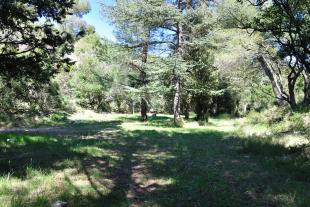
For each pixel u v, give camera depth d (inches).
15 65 446.0
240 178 354.3
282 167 401.1
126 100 2006.6
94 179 343.9
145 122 1289.4
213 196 291.6
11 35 480.1
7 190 287.4
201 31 1185.4
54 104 1396.4
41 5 446.6
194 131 935.7
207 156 499.2
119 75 1395.2
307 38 501.7
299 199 279.7
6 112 1098.1
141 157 486.0
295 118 756.6
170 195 296.5
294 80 837.2
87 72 1723.7
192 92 1312.7
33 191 290.2
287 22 526.6
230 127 1093.8
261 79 1398.9
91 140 673.6
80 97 1803.6
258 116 1000.2
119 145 605.6
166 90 1158.3
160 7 1082.7
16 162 405.1
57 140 649.0
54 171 366.6
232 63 1221.7
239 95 1694.1
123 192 301.6
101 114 1743.4
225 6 999.6
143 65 1245.7
